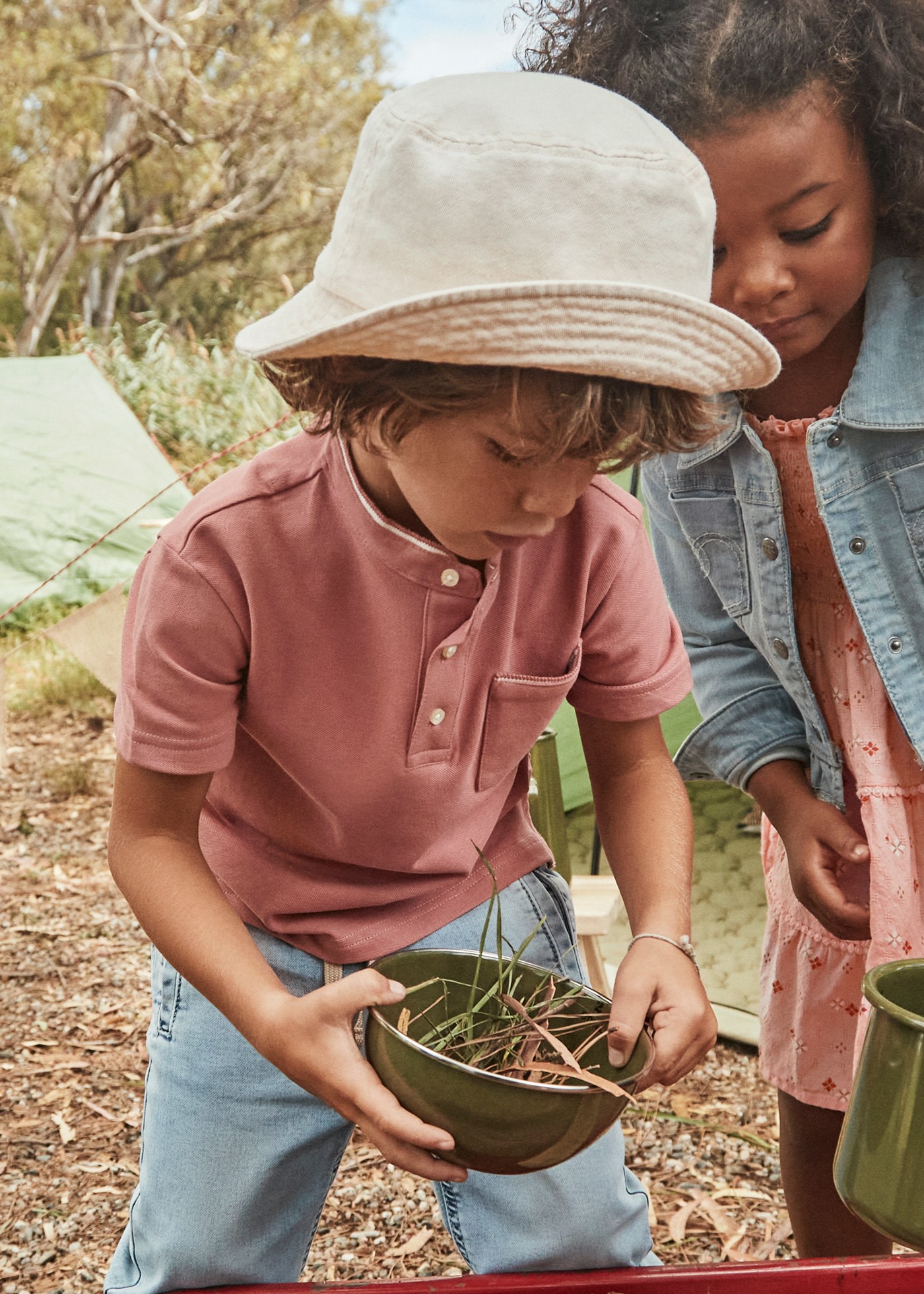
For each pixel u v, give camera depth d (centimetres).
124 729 109
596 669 124
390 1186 220
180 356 1037
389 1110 84
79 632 439
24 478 659
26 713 565
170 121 1302
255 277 1628
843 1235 159
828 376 142
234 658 109
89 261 1525
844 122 119
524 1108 79
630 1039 90
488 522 89
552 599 116
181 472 707
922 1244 73
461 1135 81
